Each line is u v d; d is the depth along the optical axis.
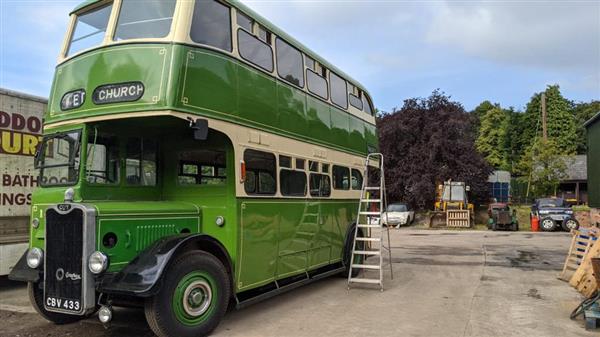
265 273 7.55
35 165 6.96
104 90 6.21
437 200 32.56
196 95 6.15
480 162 33.41
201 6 6.38
